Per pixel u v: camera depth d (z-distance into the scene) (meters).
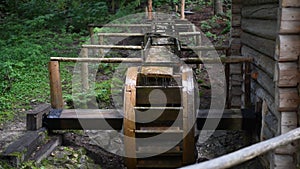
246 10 6.34
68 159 4.85
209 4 16.30
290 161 3.81
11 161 4.28
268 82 4.70
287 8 3.55
